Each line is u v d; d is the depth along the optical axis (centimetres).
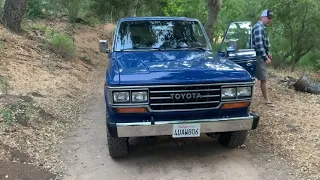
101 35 2103
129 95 444
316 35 1519
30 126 603
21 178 439
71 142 584
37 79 890
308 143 532
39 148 539
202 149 550
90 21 2317
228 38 700
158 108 450
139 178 461
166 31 622
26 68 935
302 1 1401
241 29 711
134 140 597
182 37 615
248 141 566
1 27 1193
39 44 1190
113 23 2678
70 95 847
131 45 596
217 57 552
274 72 1194
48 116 667
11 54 988
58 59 1143
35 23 1592
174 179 456
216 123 460
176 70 467
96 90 966
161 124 448
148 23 636
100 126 665
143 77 450
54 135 600
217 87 458
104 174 476
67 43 1227
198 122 454
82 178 465
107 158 525
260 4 1744
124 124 445
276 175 455
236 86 462
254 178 450
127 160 518
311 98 780
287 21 1505
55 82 916
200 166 490
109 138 493
